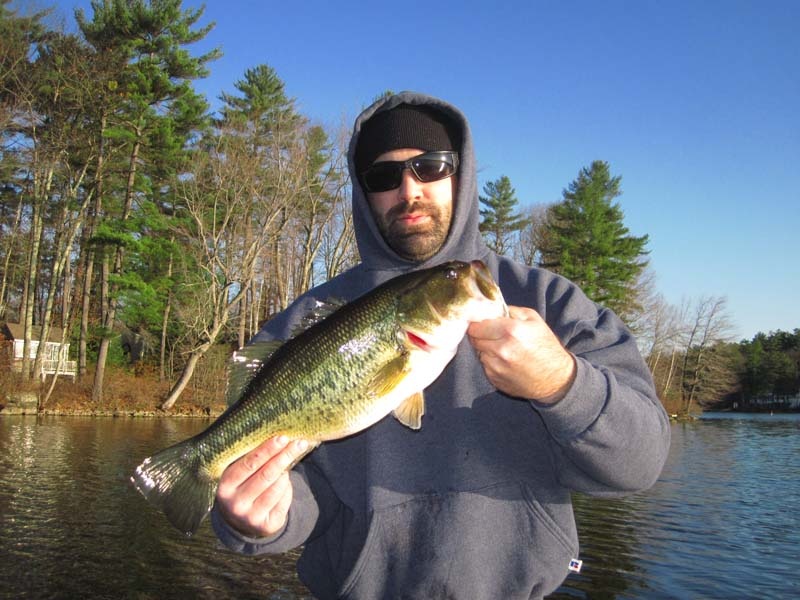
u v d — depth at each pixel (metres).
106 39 34.31
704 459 23.27
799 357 90.69
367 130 3.15
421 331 2.61
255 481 2.41
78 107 33.72
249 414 2.93
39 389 31.83
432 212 3.00
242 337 39.81
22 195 38.59
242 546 2.65
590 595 8.37
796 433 39.41
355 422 2.68
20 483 13.46
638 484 2.31
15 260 46.72
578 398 2.11
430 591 2.47
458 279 2.61
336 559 2.88
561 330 2.68
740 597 8.37
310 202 37.75
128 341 48.50
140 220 33.44
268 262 43.53
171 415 32.94
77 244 41.47
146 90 33.91
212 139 39.78
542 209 63.03
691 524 12.12
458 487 2.54
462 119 3.06
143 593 7.82
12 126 33.59
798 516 12.88
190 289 36.66
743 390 87.81
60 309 49.50
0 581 7.93
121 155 36.38
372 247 3.29
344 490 2.77
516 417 2.61
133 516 11.03
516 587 2.51
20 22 32.94
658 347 62.50
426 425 2.67
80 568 8.51
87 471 15.08
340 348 2.76
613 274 48.66
